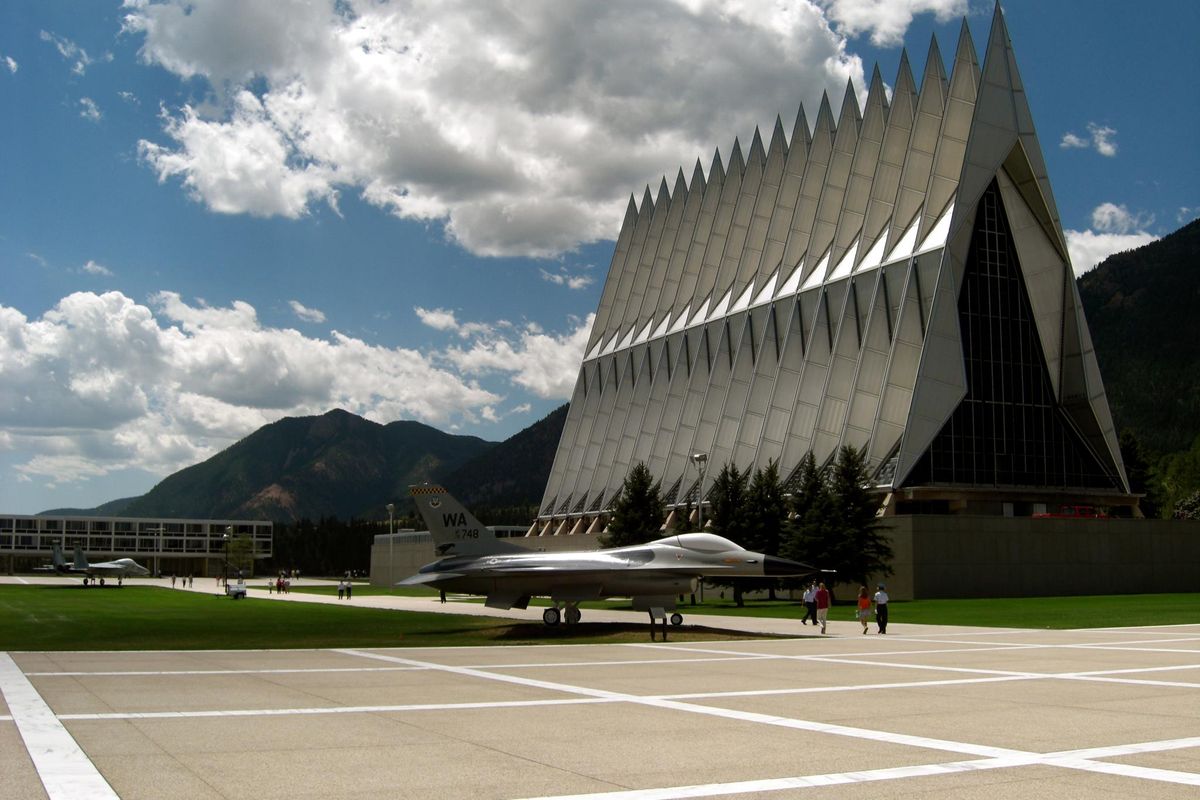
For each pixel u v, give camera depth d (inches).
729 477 2375.7
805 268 3152.1
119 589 4109.3
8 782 386.6
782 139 3570.4
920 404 2450.8
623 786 381.4
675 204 4224.9
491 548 1540.4
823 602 1295.5
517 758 436.5
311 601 2822.3
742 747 462.3
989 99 2608.3
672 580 1412.4
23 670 826.8
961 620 1520.7
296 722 538.3
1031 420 2573.8
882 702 618.8
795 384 3083.2
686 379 3730.3
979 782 387.5
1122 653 964.0
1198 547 2412.6
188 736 492.4
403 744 470.9
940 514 2266.2
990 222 2615.7
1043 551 2263.8
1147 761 429.1
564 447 4439.0
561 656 977.5
